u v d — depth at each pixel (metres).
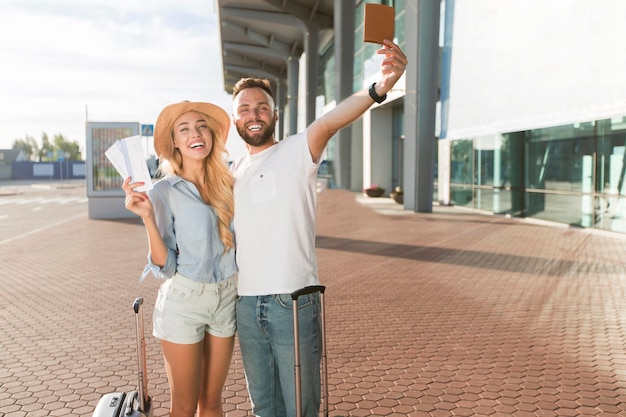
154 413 4.10
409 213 20.55
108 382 4.73
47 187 51.94
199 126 2.94
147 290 8.45
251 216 2.78
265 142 2.87
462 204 22.64
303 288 2.62
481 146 20.69
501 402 4.20
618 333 5.93
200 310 2.87
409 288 8.27
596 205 14.50
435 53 19.38
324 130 2.71
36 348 5.68
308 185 2.82
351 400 4.27
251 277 2.79
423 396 4.34
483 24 18.72
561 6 14.36
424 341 5.73
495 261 10.40
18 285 8.94
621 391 4.39
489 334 5.94
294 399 2.76
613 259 10.38
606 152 14.02
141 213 2.71
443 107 22.48
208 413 3.14
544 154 16.81
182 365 2.90
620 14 12.30
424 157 20.27
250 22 47.28
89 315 6.97
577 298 7.52
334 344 5.66
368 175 32.81
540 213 17.17
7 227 18.12
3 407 4.24
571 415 3.97
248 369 2.92
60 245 13.62
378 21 2.47
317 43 41.28
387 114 32.31
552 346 5.52
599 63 13.02
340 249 12.20
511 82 17.06
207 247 2.86
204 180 3.03
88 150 20.58
